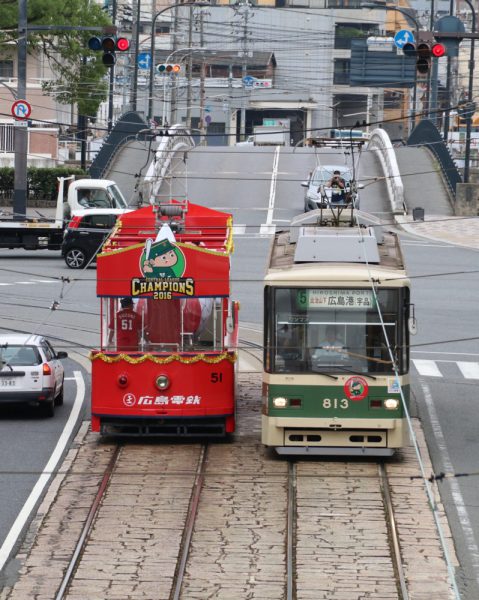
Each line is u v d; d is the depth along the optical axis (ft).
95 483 201.26
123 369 223.92
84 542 170.19
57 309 377.30
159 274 224.12
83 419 252.42
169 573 157.38
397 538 172.76
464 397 276.21
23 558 163.94
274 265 223.10
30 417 254.88
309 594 149.89
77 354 326.44
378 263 220.43
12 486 199.72
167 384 223.30
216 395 224.33
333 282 212.43
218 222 250.57
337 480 203.00
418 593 150.71
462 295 412.77
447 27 309.42
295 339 212.43
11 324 353.51
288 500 191.21
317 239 221.46
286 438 213.05
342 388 211.00
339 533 175.01
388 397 210.79
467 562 163.63
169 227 226.38
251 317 370.73
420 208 619.26
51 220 496.23
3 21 652.48
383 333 211.61
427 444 231.71
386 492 196.03
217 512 184.75
